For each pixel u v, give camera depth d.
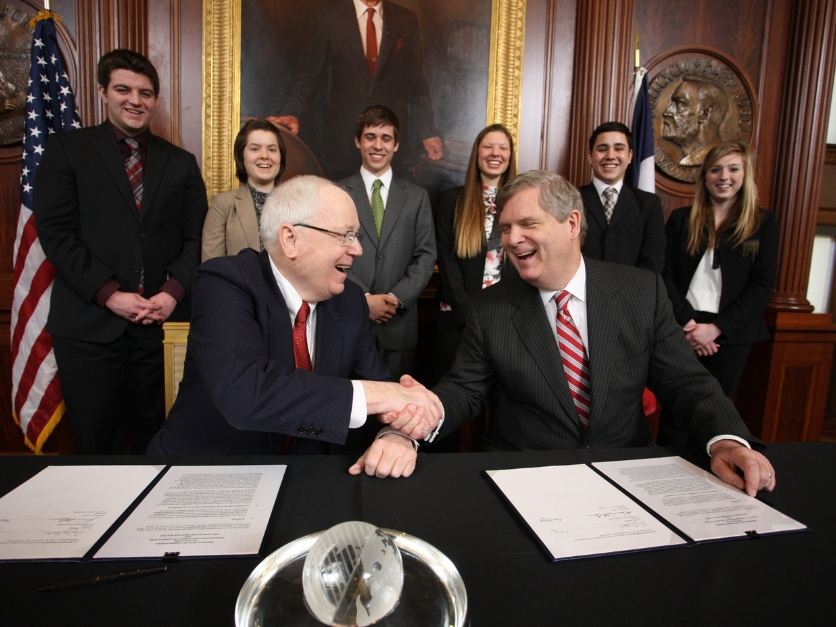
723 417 1.27
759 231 2.66
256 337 1.27
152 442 1.41
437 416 1.34
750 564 0.80
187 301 2.57
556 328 1.55
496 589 0.72
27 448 3.02
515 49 3.28
